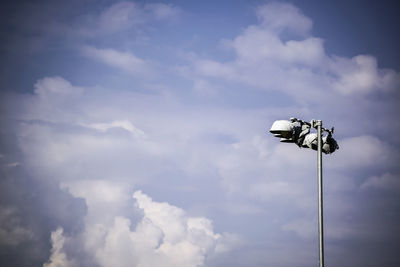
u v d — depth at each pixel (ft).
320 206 80.38
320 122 82.43
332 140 83.10
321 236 79.71
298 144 83.51
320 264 79.36
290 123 83.10
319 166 81.30
